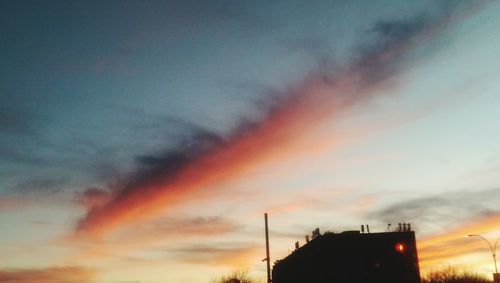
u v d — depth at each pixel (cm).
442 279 9869
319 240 4131
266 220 3644
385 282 3888
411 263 3975
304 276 4606
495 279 3859
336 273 3928
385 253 3975
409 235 4059
